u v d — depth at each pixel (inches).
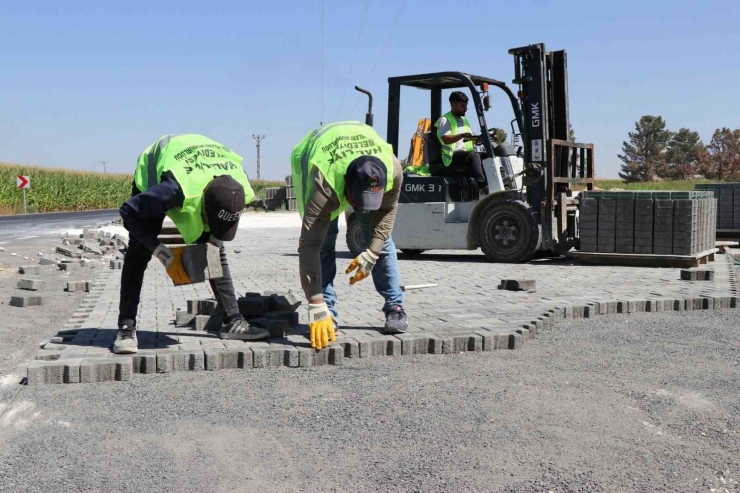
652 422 141.1
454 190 450.6
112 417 145.4
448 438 132.2
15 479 115.8
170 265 175.6
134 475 117.2
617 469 118.4
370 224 194.4
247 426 139.8
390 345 195.6
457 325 218.7
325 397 157.6
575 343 209.8
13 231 803.4
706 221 425.7
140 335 206.7
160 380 172.4
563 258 462.0
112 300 275.6
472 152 452.8
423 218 455.2
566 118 448.8
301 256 187.0
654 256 401.7
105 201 1913.1
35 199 1647.4
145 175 185.6
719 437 133.4
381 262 204.5
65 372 170.2
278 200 1453.0
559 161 447.8
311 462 122.1
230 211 171.0
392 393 159.9
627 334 222.1
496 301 271.0
